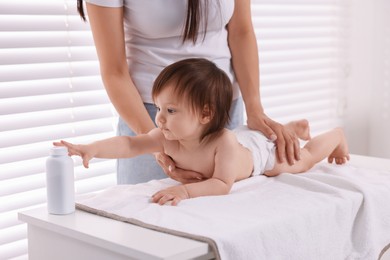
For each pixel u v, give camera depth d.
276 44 2.82
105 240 1.10
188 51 1.71
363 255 1.37
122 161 1.80
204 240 1.08
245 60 1.82
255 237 1.14
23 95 1.96
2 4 1.87
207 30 1.73
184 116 1.37
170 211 1.24
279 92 2.87
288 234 1.20
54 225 1.21
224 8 1.70
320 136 1.72
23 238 2.03
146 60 1.72
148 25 1.66
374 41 3.20
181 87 1.35
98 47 1.68
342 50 3.16
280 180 1.50
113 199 1.36
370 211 1.37
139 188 1.46
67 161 1.27
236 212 1.24
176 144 1.48
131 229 1.16
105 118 2.22
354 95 3.24
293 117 2.97
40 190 2.07
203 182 1.39
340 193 1.36
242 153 1.50
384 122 3.23
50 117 2.04
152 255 1.03
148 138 1.49
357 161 1.80
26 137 1.98
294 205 1.29
